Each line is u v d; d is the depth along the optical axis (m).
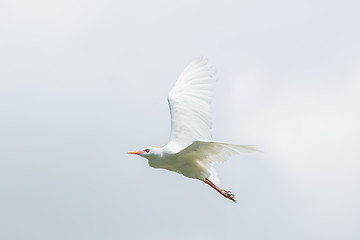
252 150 14.26
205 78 18.22
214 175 16.58
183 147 16.86
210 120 17.80
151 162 16.69
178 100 17.91
